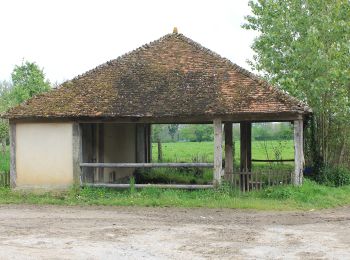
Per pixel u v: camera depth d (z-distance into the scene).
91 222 14.19
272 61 23.81
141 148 28.56
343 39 22.19
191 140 62.22
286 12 23.84
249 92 19.27
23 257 10.19
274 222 14.23
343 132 24.06
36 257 10.20
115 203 17.67
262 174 19.19
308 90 22.20
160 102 19.38
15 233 12.61
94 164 19.59
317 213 15.87
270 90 19.25
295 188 18.47
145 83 20.53
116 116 19.03
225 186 18.66
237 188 19.03
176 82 20.33
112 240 11.78
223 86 19.78
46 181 19.86
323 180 22.67
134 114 18.89
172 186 18.98
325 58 21.52
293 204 17.22
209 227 13.42
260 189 19.00
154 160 34.06
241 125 23.20
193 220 14.53
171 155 38.62
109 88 20.56
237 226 13.59
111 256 10.27
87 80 21.22
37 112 19.67
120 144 24.97
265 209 16.45
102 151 22.38
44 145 19.92
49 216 15.23
